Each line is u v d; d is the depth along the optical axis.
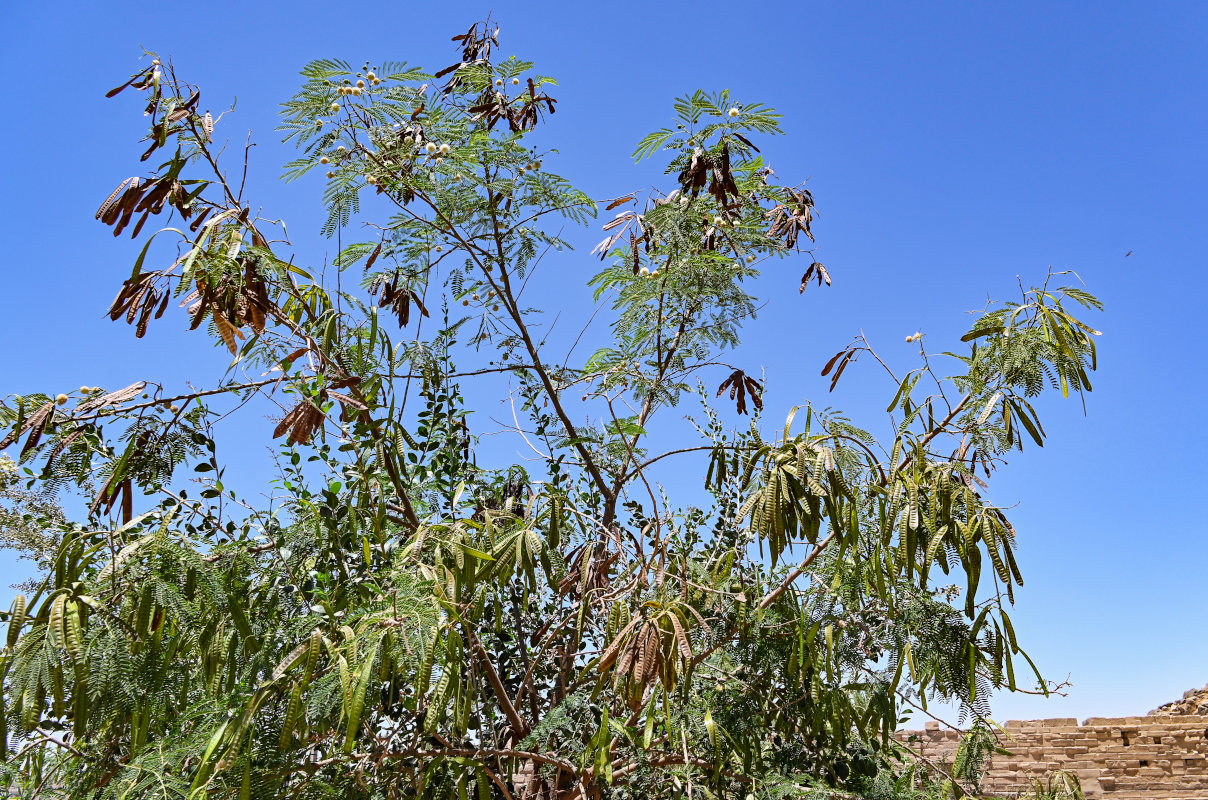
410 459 6.00
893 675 5.11
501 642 6.39
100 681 3.65
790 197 8.73
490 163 6.87
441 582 4.22
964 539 4.49
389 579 4.51
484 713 5.33
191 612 4.03
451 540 4.41
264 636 4.52
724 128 6.96
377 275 6.88
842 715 5.49
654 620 3.87
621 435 6.81
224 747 3.78
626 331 8.08
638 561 5.93
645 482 5.86
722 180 6.76
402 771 5.17
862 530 4.87
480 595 4.37
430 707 3.77
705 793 5.65
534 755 5.21
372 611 4.25
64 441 4.67
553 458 6.81
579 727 5.70
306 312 5.49
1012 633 4.80
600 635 6.21
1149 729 10.54
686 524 6.71
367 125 6.38
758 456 4.69
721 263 7.61
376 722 5.27
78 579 4.02
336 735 4.80
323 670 4.12
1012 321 5.23
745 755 5.70
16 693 3.45
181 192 4.76
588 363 8.11
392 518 5.75
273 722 4.31
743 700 5.80
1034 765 10.34
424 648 3.75
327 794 4.47
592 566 6.13
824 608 5.37
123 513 4.75
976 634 4.82
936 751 9.51
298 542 5.15
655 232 7.61
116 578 3.96
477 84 7.26
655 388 7.98
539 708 6.32
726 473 6.04
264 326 4.96
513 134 6.77
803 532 4.44
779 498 4.37
